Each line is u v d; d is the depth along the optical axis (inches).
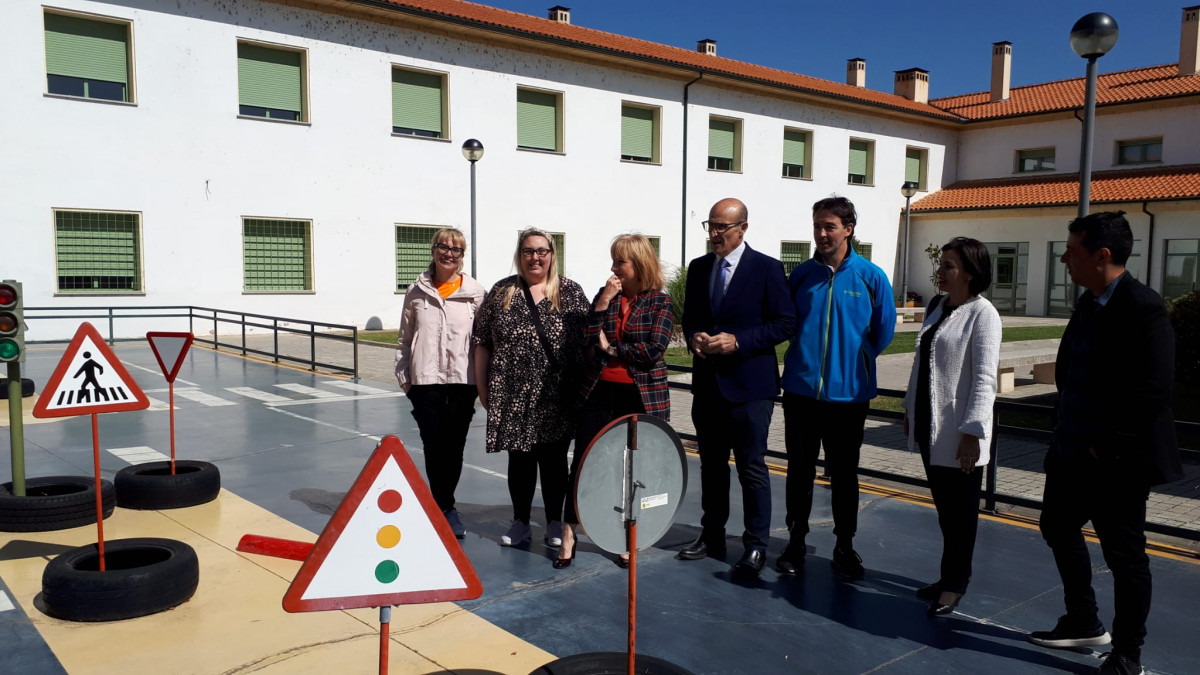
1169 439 118.2
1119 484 120.2
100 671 124.2
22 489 193.3
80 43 660.1
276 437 304.3
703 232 1091.3
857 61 1421.0
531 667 126.8
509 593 157.6
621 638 137.9
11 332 188.7
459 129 870.4
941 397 143.3
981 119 1321.4
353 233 807.1
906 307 1058.1
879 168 1280.8
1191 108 1077.1
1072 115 1206.3
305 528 194.4
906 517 214.8
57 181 645.9
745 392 163.3
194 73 705.6
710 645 135.8
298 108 779.4
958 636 140.3
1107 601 156.2
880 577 169.2
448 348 180.7
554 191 946.1
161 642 134.4
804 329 163.6
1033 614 150.3
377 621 144.5
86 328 157.5
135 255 692.1
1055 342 556.4
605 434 102.7
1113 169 1165.1
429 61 845.2
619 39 1073.5
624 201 1010.1
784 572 169.6
